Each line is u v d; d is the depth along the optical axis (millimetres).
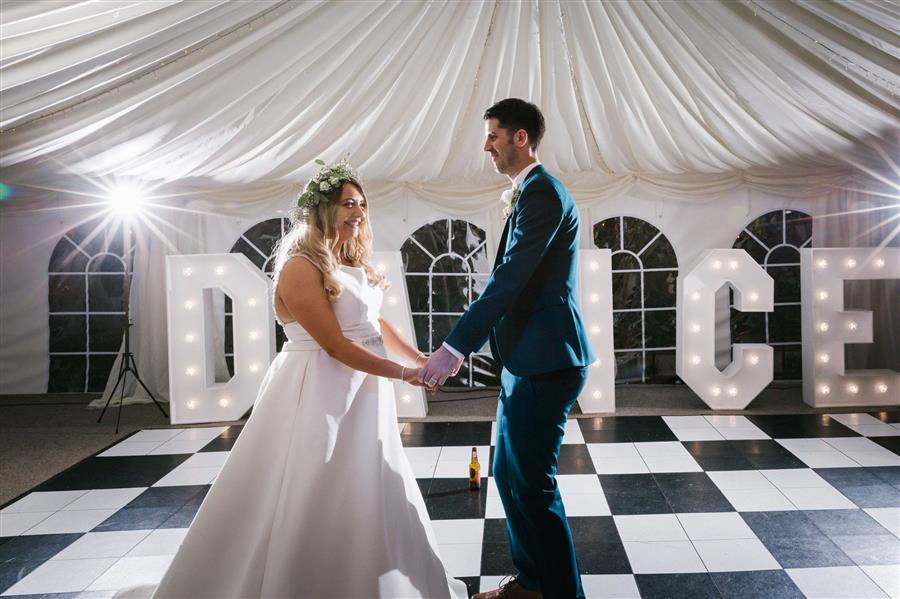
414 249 7137
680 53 4523
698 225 6996
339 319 2326
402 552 2227
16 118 3975
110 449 5094
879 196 6816
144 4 3096
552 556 2316
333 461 2193
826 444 4746
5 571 3061
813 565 2926
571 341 2299
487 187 6977
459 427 5559
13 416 6215
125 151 5211
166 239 6840
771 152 6129
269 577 2072
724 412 5797
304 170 6289
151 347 6797
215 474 4434
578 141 6051
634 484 4016
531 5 4066
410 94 5043
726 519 3449
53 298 7141
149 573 3010
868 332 5883
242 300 5875
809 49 4172
